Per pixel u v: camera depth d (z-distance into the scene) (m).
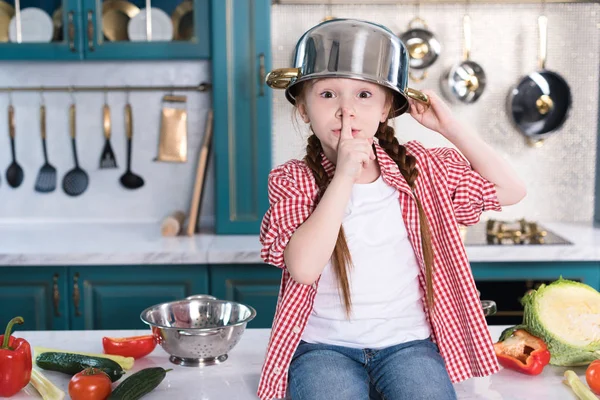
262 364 1.37
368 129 1.21
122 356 1.36
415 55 2.99
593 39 3.01
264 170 2.78
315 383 1.12
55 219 3.16
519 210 3.10
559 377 1.29
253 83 2.74
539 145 3.06
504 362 1.33
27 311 2.57
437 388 1.12
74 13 2.73
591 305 1.33
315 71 1.16
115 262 2.54
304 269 1.17
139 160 3.13
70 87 3.06
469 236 2.72
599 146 3.04
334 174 1.21
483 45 3.01
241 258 2.54
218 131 2.76
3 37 2.76
